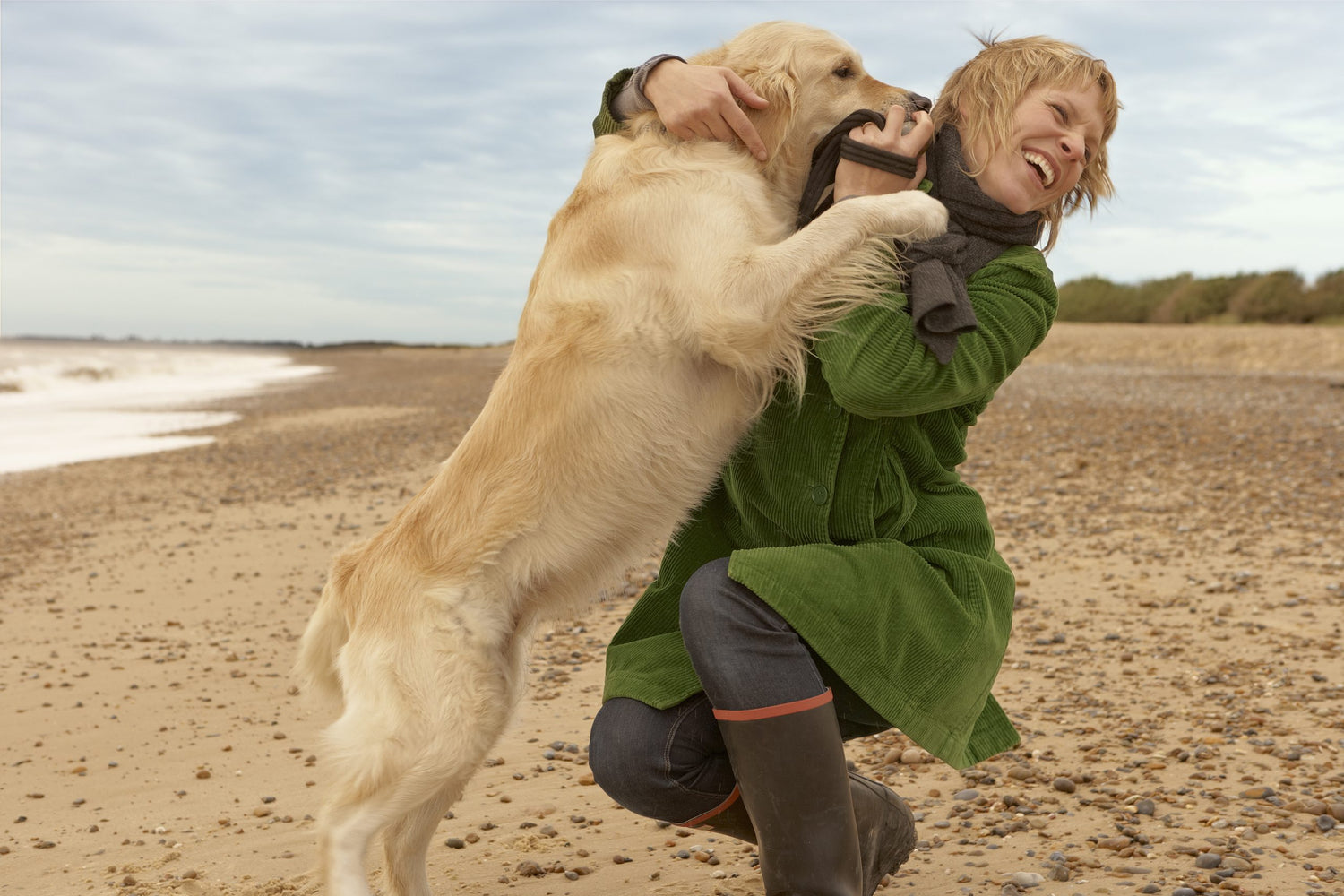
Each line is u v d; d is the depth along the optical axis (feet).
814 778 6.61
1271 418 48.42
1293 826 9.97
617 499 8.47
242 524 31.27
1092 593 20.07
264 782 12.44
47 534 30.66
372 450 50.49
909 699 6.95
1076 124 7.29
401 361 261.65
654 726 7.24
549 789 11.82
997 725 7.98
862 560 6.97
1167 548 23.49
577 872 9.63
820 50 9.63
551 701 15.07
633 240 8.73
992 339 6.94
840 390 6.86
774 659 6.68
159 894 9.43
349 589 9.29
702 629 6.79
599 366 8.48
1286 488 29.99
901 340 6.75
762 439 7.74
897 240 7.57
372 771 8.40
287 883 9.62
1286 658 15.53
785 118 9.44
